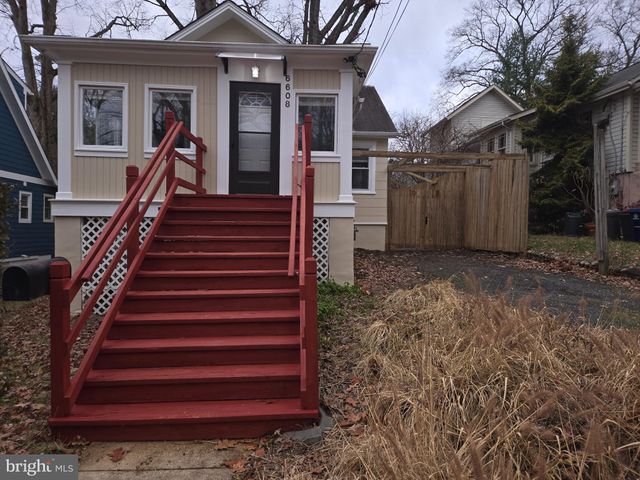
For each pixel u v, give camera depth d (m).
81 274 3.15
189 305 4.12
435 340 3.51
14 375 4.33
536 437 2.17
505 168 10.14
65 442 3.02
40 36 6.43
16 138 13.44
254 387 3.39
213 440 3.08
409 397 2.80
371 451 2.34
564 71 13.93
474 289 4.37
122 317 3.89
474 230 10.95
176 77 7.07
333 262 7.06
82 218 6.90
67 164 6.86
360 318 4.97
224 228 5.34
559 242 10.94
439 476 2.03
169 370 3.51
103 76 6.93
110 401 3.30
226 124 7.13
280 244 5.12
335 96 7.29
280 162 7.25
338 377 3.79
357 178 11.57
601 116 13.75
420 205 11.53
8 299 8.51
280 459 2.81
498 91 22.25
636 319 4.78
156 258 4.68
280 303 4.19
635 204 11.53
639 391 2.44
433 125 26.20
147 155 6.99
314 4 13.95
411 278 7.55
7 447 2.95
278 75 7.18
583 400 2.37
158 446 3.01
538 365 2.82
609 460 2.07
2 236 3.77
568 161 13.09
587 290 6.51
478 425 2.31
